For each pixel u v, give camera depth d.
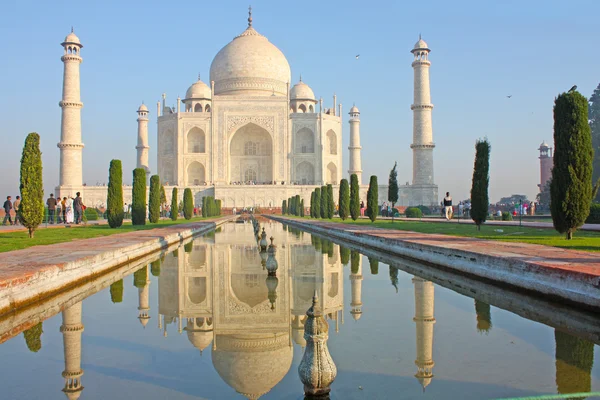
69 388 6.50
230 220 63.56
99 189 82.94
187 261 19.72
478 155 29.19
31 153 25.09
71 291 13.42
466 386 6.36
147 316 10.59
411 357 7.57
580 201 20.50
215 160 91.19
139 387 6.57
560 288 11.07
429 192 83.56
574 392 6.07
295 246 26.09
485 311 10.63
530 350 7.87
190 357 7.89
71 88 74.69
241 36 102.88
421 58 82.19
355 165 95.62
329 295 12.64
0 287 10.44
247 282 14.68
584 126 20.67
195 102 97.50
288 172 91.94
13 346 8.41
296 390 6.54
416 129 83.31
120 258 18.30
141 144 93.50
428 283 14.30
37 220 25.30
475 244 18.12
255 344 8.66
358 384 6.48
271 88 98.88
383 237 23.05
